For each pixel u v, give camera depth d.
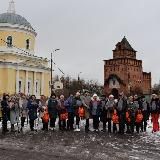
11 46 68.44
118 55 99.56
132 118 23.08
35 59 69.50
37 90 69.75
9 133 22.08
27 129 24.30
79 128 25.25
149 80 106.44
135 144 17.67
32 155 14.32
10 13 70.81
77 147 16.41
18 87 65.62
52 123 24.27
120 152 15.14
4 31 68.75
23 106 23.81
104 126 24.05
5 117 23.06
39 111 26.58
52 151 15.34
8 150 15.59
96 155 14.36
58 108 24.30
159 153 15.16
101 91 108.06
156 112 23.45
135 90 96.00
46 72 71.38
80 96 24.34
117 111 22.86
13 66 65.19
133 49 100.88
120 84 96.62
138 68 100.06
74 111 24.22
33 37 72.25
